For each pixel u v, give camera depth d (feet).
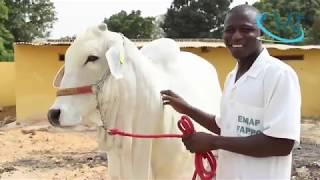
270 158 8.23
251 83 8.26
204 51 54.29
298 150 34.63
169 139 12.26
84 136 40.01
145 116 11.76
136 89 11.60
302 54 56.24
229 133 8.63
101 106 11.29
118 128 11.59
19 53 50.21
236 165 8.53
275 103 7.94
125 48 11.59
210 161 9.53
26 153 32.94
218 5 127.95
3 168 27.91
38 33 117.29
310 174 26.14
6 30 100.53
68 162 29.76
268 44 56.08
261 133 8.04
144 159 11.86
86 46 11.02
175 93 11.95
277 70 7.99
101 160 30.25
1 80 67.31
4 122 53.47
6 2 111.45
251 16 8.45
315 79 56.44
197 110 11.00
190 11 126.93
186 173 13.00
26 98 50.34
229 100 8.66
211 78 15.62
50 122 11.12
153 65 12.91
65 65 11.32
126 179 11.87
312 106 56.59
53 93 50.65
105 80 11.18
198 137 8.72
